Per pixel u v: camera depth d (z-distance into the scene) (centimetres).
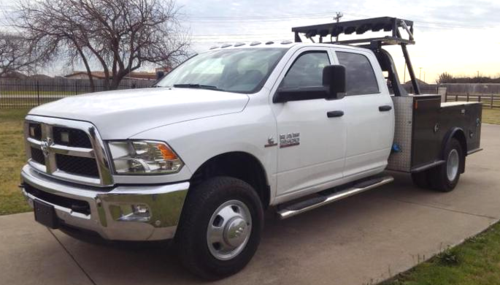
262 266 408
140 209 330
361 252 441
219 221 373
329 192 515
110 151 329
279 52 462
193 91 419
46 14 2162
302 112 446
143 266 408
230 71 462
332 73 429
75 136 348
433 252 438
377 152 559
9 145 1114
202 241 360
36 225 509
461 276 380
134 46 2205
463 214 569
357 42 655
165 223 334
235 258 385
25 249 445
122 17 2172
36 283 375
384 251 443
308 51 481
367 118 532
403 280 376
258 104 411
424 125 607
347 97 514
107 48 2186
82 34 2147
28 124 401
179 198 338
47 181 370
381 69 614
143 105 351
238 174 424
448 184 680
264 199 429
